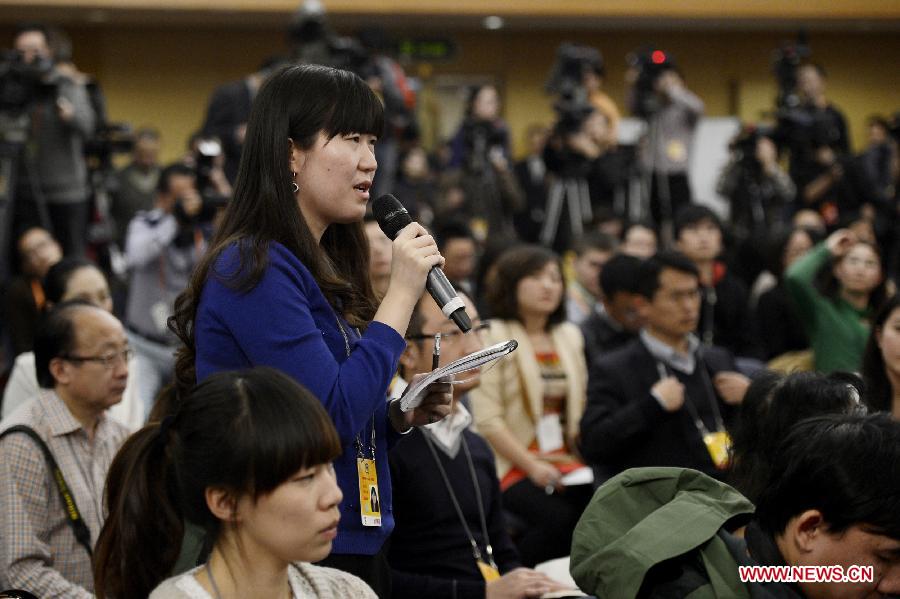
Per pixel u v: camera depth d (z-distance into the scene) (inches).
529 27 610.5
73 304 161.2
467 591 151.9
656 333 208.8
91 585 154.6
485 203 416.5
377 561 114.4
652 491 107.7
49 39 359.6
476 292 308.2
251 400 87.2
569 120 420.2
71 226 358.3
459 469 163.6
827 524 94.0
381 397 109.6
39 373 161.0
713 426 205.6
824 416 99.2
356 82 111.2
